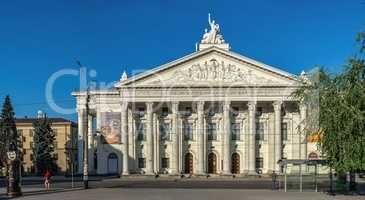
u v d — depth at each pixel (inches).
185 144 4320.9
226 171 4210.1
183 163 4313.5
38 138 5433.1
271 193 2177.7
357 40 1760.6
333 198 1860.2
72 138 6358.3
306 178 3112.7
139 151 4338.1
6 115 4630.9
